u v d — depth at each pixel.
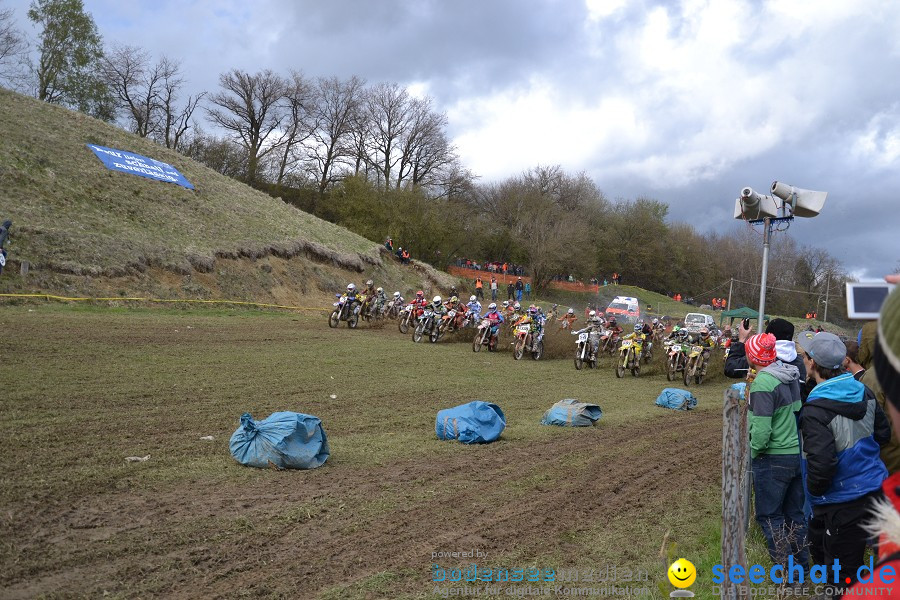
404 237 48.47
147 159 31.03
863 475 3.86
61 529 4.66
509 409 11.06
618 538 5.28
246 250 27.45
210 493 5.66
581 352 18.11
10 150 24.67
